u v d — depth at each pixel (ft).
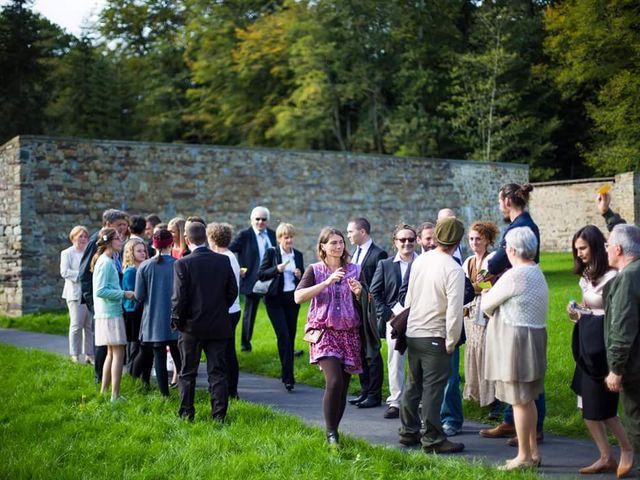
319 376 31.22
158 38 148.36
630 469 18.11
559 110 138.41
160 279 25.98
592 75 117.80
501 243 21.83
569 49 120.67
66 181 57.16
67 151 57.26
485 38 129.29
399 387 25.07
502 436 22.35
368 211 73.51
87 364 33.27
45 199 56.13
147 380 28.76
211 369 23.49
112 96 136.67
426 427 20.59
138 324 27.45
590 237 18.62
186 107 144.97
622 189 96.78
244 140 138.51
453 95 135.74
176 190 62.59
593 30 114.62
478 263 24.20
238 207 65.87
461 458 19.63
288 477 17.98
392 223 74.95
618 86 111.24
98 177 58.70
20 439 21.74
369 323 20.39
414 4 134.00
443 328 20.25
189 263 22.98
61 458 20.12
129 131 137.69
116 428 22.68
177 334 26.13
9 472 18.83
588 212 101.81
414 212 76.74
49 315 52.60
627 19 113.29
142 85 142.72
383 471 18.12
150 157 61.36
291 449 19.89
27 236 55.26
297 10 131.44
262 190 67.26
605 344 17.28
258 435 21.57
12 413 24.77
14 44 121.29
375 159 74.23
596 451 20.66
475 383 24.49
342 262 21.03
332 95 130.21
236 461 19.22
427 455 19.80
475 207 81.20
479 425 23.93
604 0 113.70
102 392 26.68
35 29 124.57
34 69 123.54
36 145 55.88
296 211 69.10
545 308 19.07
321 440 20.72
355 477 17.71
